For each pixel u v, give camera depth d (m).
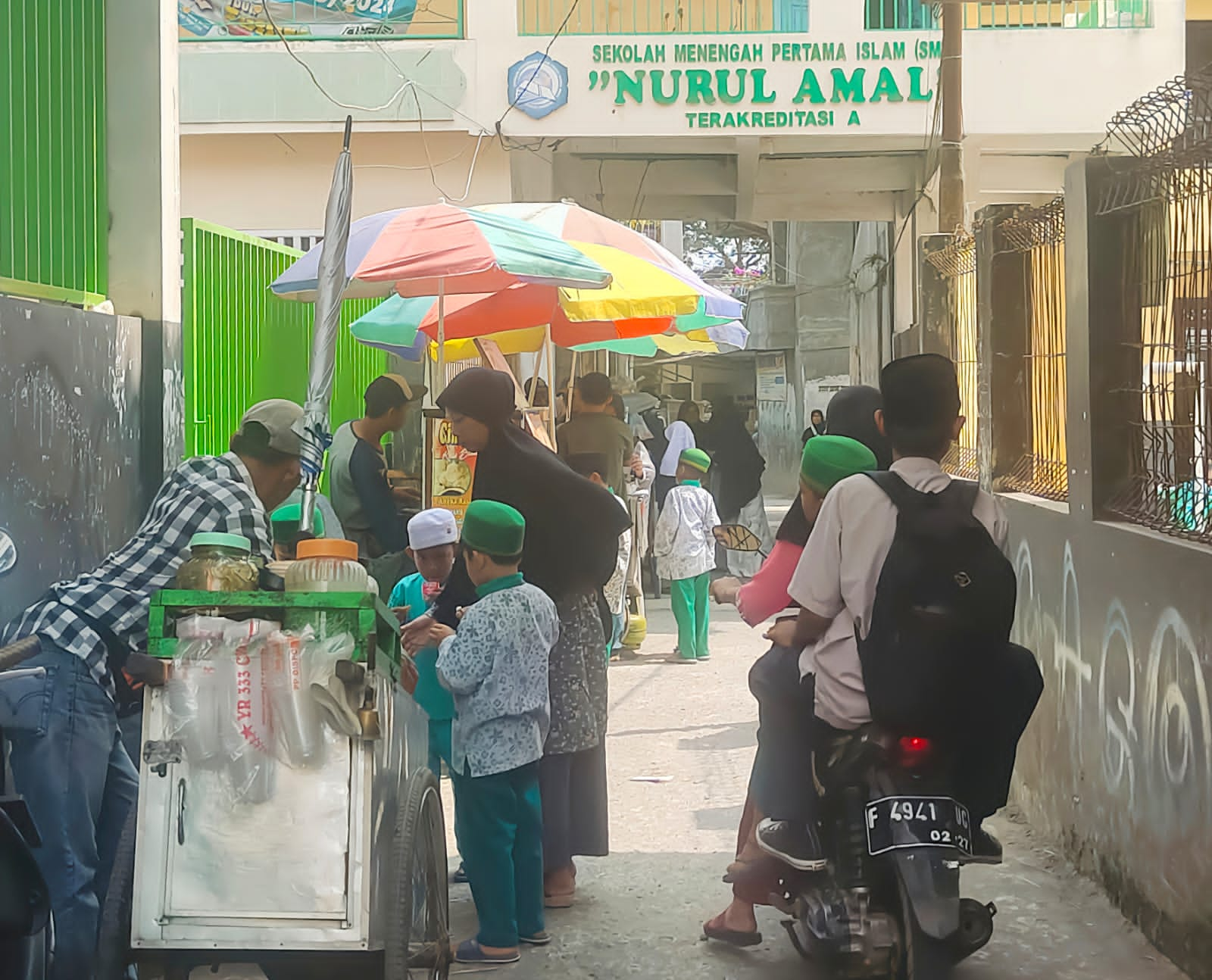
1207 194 4.21
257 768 3.11
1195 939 4.06
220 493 3.93
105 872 3.97
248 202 13.84
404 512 8.45
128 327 5.69
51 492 4.87
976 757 3.90
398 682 3.46
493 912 4.54
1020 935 4.62
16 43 5.09
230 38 13.51
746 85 13.74
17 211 5.08
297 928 3.10
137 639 3.87
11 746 3.68
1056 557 5.63
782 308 35.75
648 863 5.66
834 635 3.96
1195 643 4.02
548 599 4.66
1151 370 4.84
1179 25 14.09
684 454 10.71
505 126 13.59
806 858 4.19
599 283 7.35
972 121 14.15
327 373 3.90
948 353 8.79
